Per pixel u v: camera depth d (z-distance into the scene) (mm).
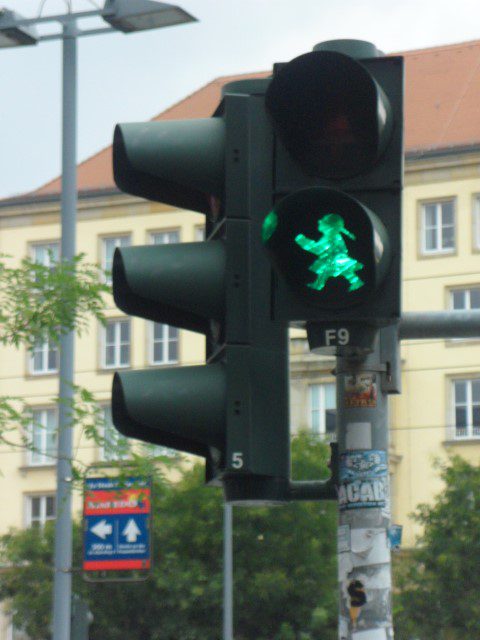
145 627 43625
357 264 4598
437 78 68812
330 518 43312
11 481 67875
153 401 4871
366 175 4754
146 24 19719
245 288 4902
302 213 4613
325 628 42562
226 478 4930
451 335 6211
